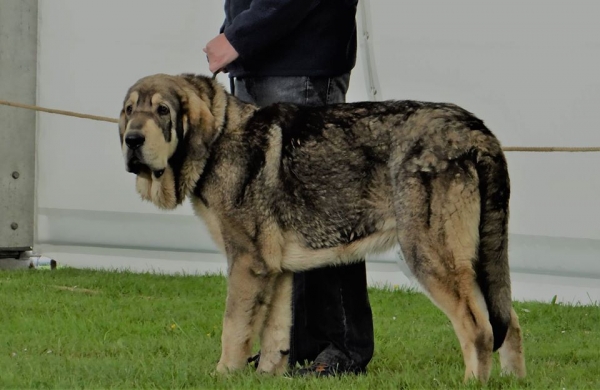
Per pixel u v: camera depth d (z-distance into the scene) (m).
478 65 14.91
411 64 15.27
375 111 9.17
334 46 10.00
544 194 14.77
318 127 9.30
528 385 8.84
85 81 17.36
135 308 13.55
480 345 8.55
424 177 8.70
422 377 9.30
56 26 17.52
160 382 8.97
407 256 8.80
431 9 15.08
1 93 17.69
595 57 14.17
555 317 13.71
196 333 12.02
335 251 9.29
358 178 9.11
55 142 17.83
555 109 14.52
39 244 18.34
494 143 8.78
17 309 13.25
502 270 8.80
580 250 14.66
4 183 17.86
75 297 14.35
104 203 17.55
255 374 9.20
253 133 9.42
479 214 8.70
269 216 9.28
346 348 9.83
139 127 9.18
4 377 9.04
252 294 9.30
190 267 17.50
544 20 14.44
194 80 9.73
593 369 10.15
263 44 9.76
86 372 9.42
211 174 9.43
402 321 13.17
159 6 16.66
